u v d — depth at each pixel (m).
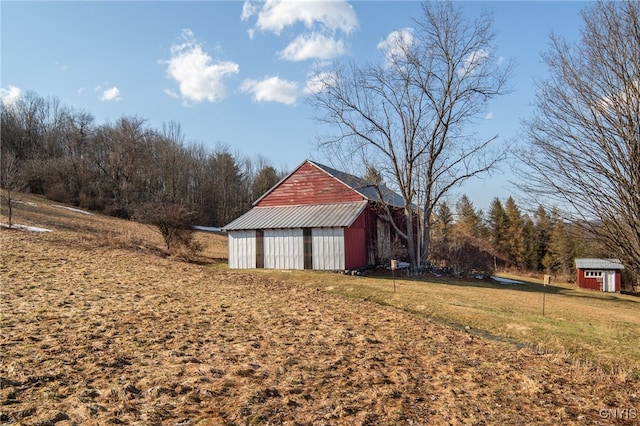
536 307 14.81
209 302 12.05
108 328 8.33
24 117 62.28
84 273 15.03
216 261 27.98
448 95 23.55
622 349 9.66
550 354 9.02
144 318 9.40
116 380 5.67
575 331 11.18
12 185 30.23
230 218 67.00
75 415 4.54
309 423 4.83
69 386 5.33
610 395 6.66
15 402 4.73
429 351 8.63
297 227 22.44
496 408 5.76
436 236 29.98
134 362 6.48
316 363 7.19
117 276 15.17
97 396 5.14
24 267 14.88
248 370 6.51
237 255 23.98
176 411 4.86
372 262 25.70
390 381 6.59
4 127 58.72
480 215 57.19
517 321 12.05
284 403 5.34
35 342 7.02
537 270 52.94
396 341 9.23
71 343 7.12
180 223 27.44
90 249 21.66
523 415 5.57
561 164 8.16
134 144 58.59
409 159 24.30
